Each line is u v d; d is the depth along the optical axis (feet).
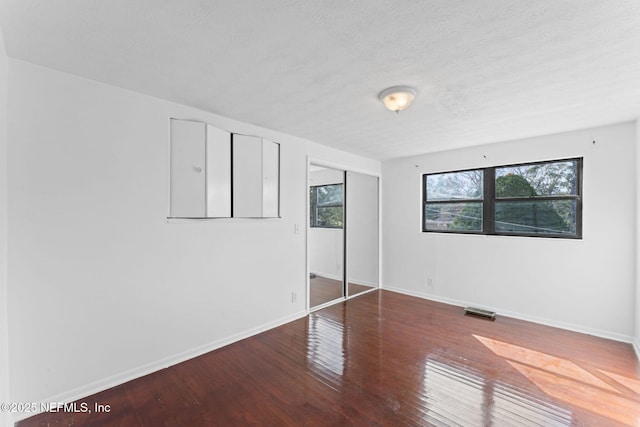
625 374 7.81
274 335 10.40
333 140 12.42
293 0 4.32
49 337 6.45
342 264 15.17
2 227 5.74
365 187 16.52
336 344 9.67
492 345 9.58
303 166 12.30
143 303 7.84
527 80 6.86
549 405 6.58
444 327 11.14
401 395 6.97
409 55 5.87
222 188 9.37
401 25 4.90
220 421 6.13
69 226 6.72
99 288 7.14
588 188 10.59
